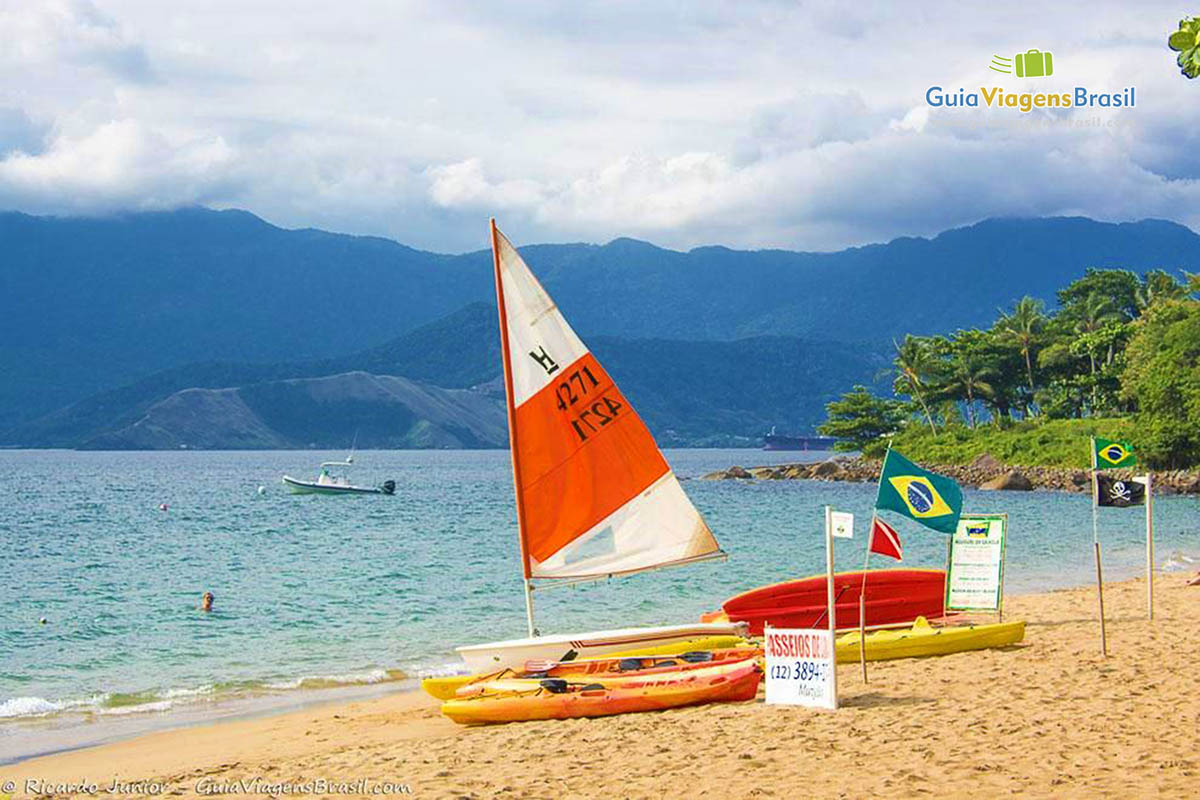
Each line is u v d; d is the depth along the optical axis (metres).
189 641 31.80
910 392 143.38
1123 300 147.50
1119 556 48.97
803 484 132.62
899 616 23.42
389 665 27.14
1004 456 121.94
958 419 142.75
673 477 20.69
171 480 169.00
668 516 20.59
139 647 30.94
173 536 71.81
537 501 19.95
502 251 19.84
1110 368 126.44
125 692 24.59
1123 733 14.00
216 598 41.16
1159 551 50.66
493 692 18.42
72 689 25.11
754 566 47.81
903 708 16.36
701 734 15.34
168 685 25.33
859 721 15.53
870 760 13.36
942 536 61.84
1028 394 143.25
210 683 25.39
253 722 20.55
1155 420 106.62
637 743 15.09
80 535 72.94
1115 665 19.00
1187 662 18.95
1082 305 145.50
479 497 123.44
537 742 15.69
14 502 111.44
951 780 12.28
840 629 23.00
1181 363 106.25
